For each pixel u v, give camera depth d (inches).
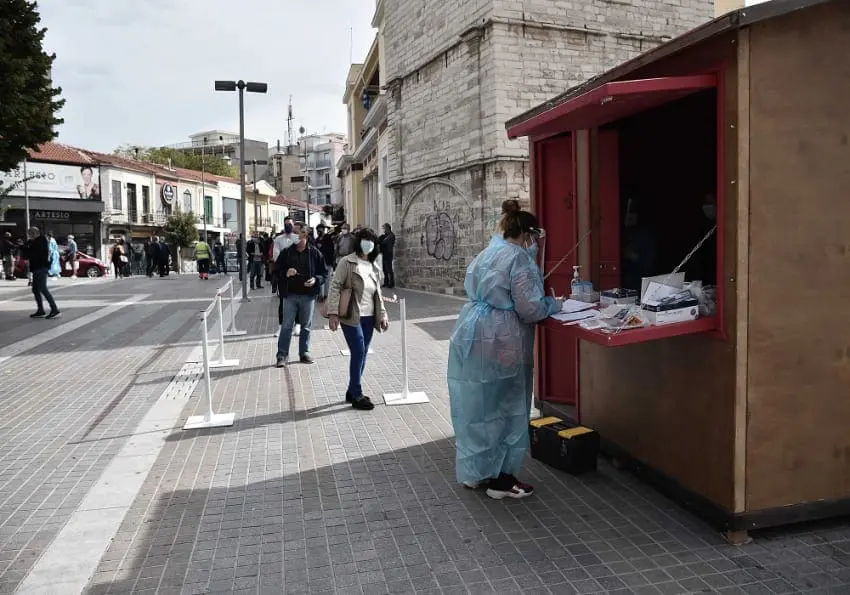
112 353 395.5
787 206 138.6
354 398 265.1
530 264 166.6
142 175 2204.7
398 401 271.6
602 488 178.9
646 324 145.3
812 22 137.1
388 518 164.4
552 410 230.1
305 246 350.6
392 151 863.1
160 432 238.8
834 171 141.0
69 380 325.1
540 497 174.2
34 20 576.4
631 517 160.2
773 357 140.7
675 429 161.2
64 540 155.9
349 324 262.8
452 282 739.4
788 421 142.6
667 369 163.6
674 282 151.9
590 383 203.5
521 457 171.6
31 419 259.1
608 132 212.5
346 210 1989.4
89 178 1948.8
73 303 696.4
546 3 651.5
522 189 654.5
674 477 162.6
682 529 152.8
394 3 834.2
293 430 239.0
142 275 1512.1
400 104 839.1
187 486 188.1
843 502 147.1
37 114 576.1
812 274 141.6
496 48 639.8
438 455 209.8
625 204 213.3
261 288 909.2
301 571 139.5
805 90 137.7
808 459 144.5
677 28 712.4
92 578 138.6
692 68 147.2
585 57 671.8
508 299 166.4
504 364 165.5
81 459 213.0
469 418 169.8
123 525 163.5
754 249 137.3
